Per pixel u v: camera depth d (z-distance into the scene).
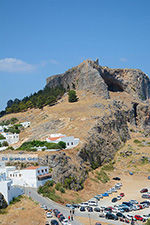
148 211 76.50
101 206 80.19
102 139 132.62
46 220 65.94
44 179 87.00
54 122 149.38
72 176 95.75
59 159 96.50
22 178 86.50
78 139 118.19
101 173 114.06
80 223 64.38
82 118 145.00
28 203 73.69
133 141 155.25
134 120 183.62
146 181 109.12
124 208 76.31
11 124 174.88
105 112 152.12
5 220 64.94
